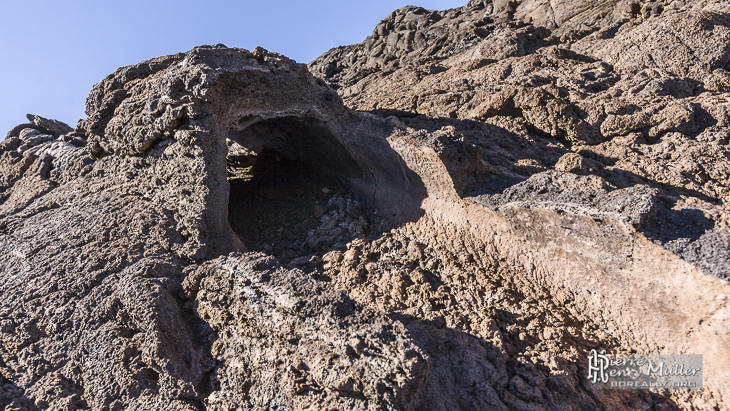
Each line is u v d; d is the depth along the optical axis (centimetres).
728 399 418
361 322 413
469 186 627
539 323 496
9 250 645
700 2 1282
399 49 2606
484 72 1095
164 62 734
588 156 775
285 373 412
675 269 448
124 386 436
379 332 396
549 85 870
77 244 603
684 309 446
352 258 618
